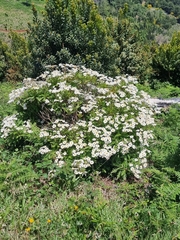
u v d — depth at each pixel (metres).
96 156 4.12
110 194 3.93
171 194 3.56
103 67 8.27
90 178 4.20
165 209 3.37
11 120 4.76
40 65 8.23
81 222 3.28
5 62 10.75
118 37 9.45
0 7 61.00
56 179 4.02
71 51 8.27
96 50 8.20
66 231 3.21
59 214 3.41
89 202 3.68
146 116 4.71
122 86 5.06
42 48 8.14
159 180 3.98
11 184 3.79
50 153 4.25
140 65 9.56
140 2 112.56
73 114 4.83
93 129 4.29
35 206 3.60
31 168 4.19
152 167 4.46
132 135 4.37
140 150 4.50
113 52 8.38
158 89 8.92
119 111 4.65
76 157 4.21
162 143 5.11
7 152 4.59
